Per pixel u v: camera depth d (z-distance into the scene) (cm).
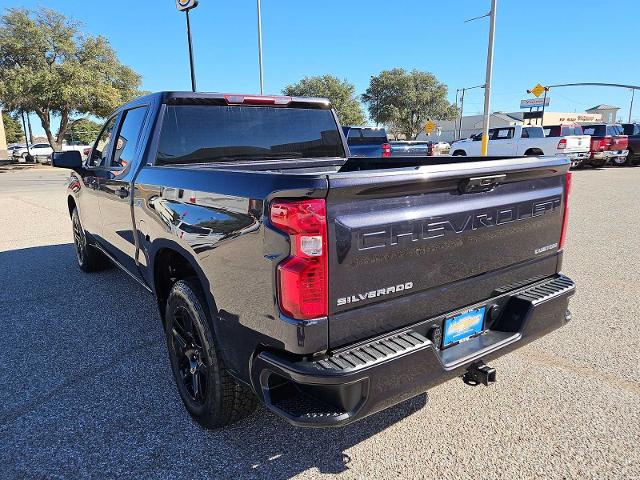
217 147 358
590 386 314
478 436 265
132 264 378
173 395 311
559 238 290
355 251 195
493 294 258
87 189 479
